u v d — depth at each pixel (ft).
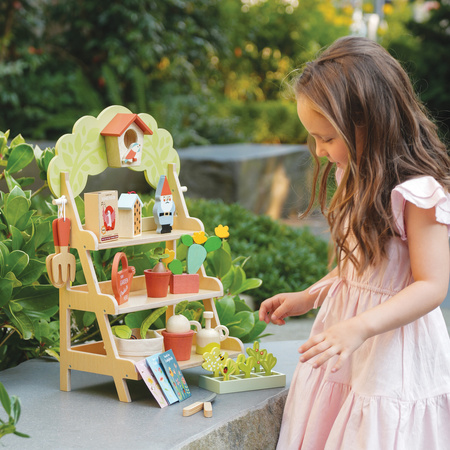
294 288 14.57
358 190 5.28
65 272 5.91
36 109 26.71
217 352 6.39
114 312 5.76
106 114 6.32
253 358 6.45
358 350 5.56
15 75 26.81
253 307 14.07
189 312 7.23
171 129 28.68
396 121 5.28
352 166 5.29
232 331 7.63
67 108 27.78
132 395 6.09
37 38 28.17
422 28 40.27
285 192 28.58
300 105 5.51
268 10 42.14
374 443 5.17
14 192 7.18
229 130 32.42
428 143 5.57
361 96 5.22
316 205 7.44
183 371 6.97
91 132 6.17
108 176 20.66
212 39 32.58
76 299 6.02
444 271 5.09
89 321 7.41
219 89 38.29
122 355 6.07
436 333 5.47
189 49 31.45
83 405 5.81
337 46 5.56
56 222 5.82
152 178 6.73
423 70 38.88
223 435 5.44
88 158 6.15
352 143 5.26
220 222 17.52
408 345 5.35
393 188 5.19
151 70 30.45
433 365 5.40
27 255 6.62
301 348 4.91
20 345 7.66
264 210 27.14
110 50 28.27
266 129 37.14
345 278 5.83
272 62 42.42
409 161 5.30
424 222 5.09
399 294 5.07
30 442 5.00
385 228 5.24
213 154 25.93
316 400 5.74
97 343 6.40
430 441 5.27
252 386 6.34
